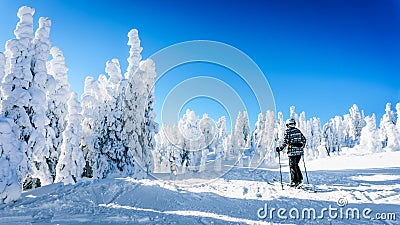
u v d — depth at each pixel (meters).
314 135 85.25
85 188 7.01
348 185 8.57
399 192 7.24
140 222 4.43
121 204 5.64
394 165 15.70
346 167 16.59
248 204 6.00
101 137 23.52
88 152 24.12
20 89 18.97
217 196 6.79
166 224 4.33
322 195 7.05
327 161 24.22
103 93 26.42
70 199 5.96
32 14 20.84
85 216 4.71
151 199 6.16
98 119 24.31
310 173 12.59
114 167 22.41
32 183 21.48
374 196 6.82
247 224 4.48
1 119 7.83
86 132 25.27
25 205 5.54
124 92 23.72
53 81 21.31
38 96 19.56
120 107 23.69
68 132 21.89
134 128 21.22
